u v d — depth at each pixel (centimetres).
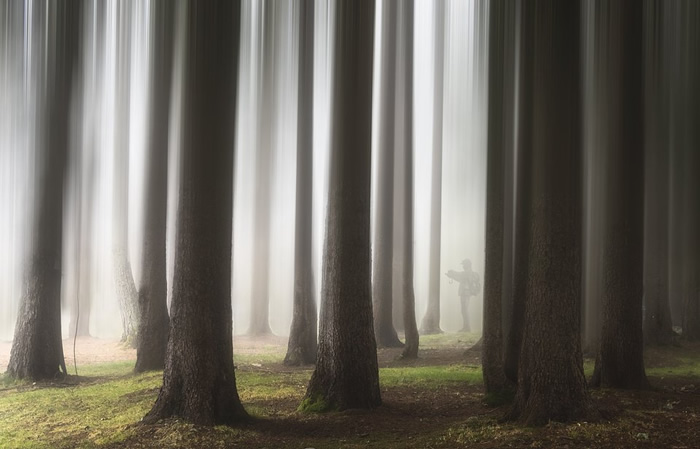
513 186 1467
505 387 1177
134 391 1377
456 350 2148
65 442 997
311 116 1898
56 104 1636
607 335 1263
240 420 1056
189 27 1080
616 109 1263
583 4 1833
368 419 1068
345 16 1179
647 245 2019
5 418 1187
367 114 1173
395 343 2256
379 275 2289
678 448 793
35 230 1622
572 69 938
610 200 1270
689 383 1378
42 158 1620
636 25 1242
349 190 1157
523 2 1258
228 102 1081
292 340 1847
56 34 1648
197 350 1048
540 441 828
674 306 2688
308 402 1151
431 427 1018
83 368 1862
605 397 1125
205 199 1063
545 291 936
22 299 1625
